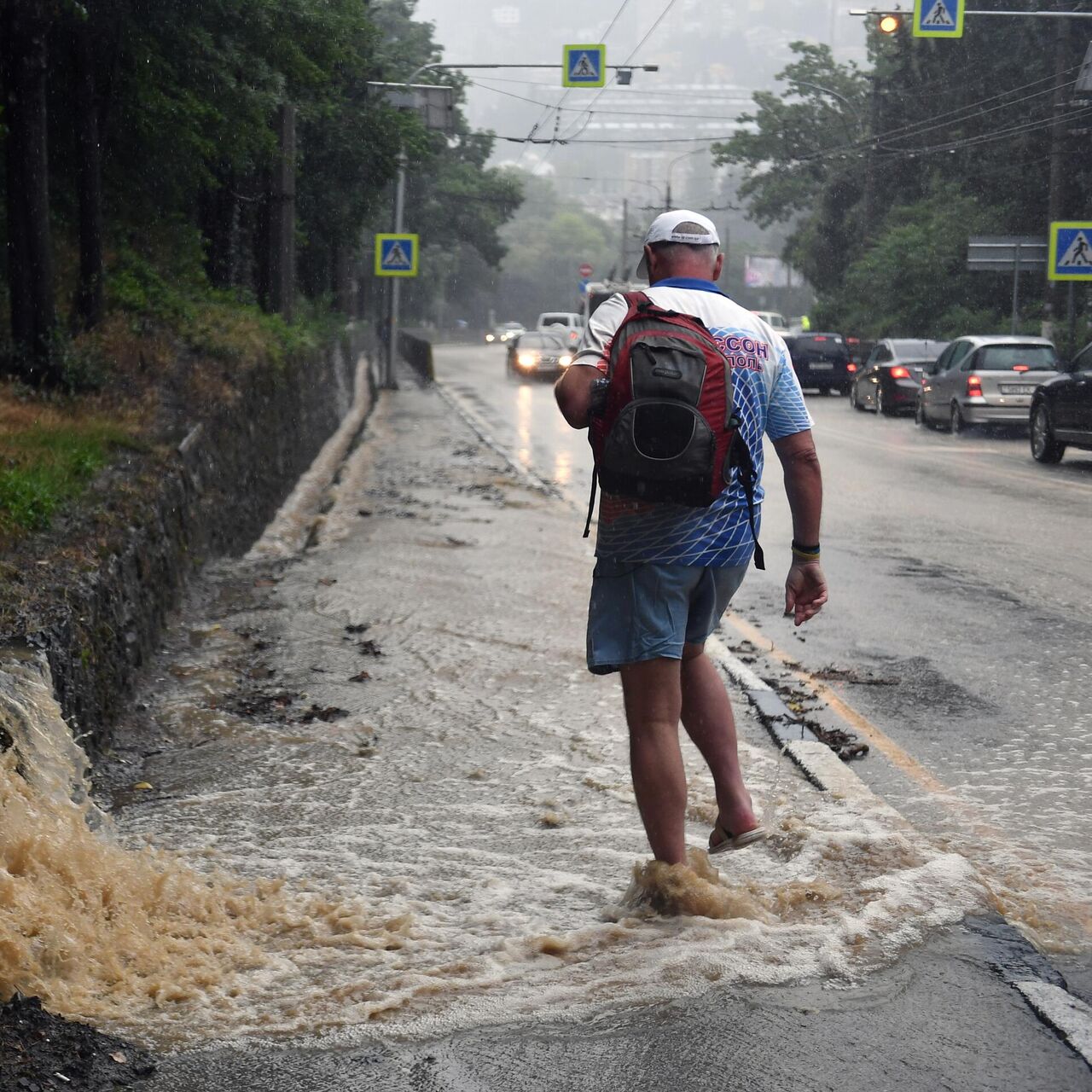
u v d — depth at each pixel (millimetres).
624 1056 6223
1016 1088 5965
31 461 17750
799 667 15320
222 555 23125
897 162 111250
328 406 50375
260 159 42750
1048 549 23734
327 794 10742
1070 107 70438
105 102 29484
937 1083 6004
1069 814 10125
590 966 7105
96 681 12109
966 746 12133
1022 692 14102
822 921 7703
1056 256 58906
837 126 132500
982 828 9750
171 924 7500
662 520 7629
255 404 29016
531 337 96750
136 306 31672
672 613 7734
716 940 7332
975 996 6832
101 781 11211
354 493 33094
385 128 57625
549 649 15961
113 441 20641
